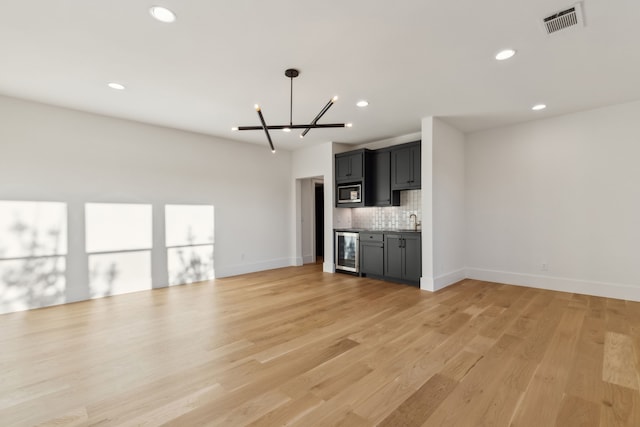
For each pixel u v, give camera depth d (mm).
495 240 4805
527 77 3000
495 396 1816
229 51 2506
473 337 2664
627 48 2455
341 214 5930
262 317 3219
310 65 2748
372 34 2268
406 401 1776
